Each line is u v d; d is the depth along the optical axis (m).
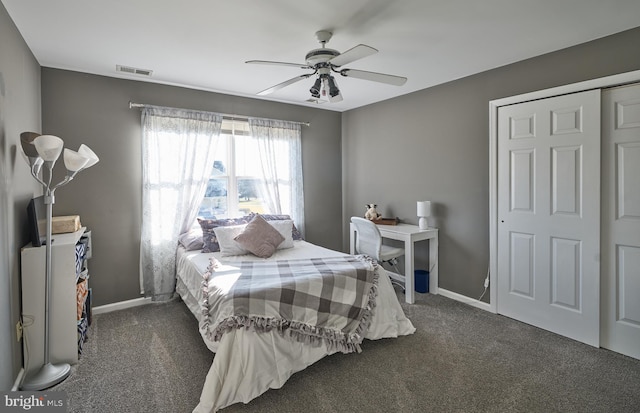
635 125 2.34
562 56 2.67
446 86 3.57
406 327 2.75
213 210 3.96
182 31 2.31
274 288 2.16
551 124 2.75
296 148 4.46
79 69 3.04
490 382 2.10
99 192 3.21
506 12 2.10
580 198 2.60
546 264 2.83
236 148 4.06
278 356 2.03
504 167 3.09
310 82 3.51
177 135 3.52
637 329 2.37
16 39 2.19
